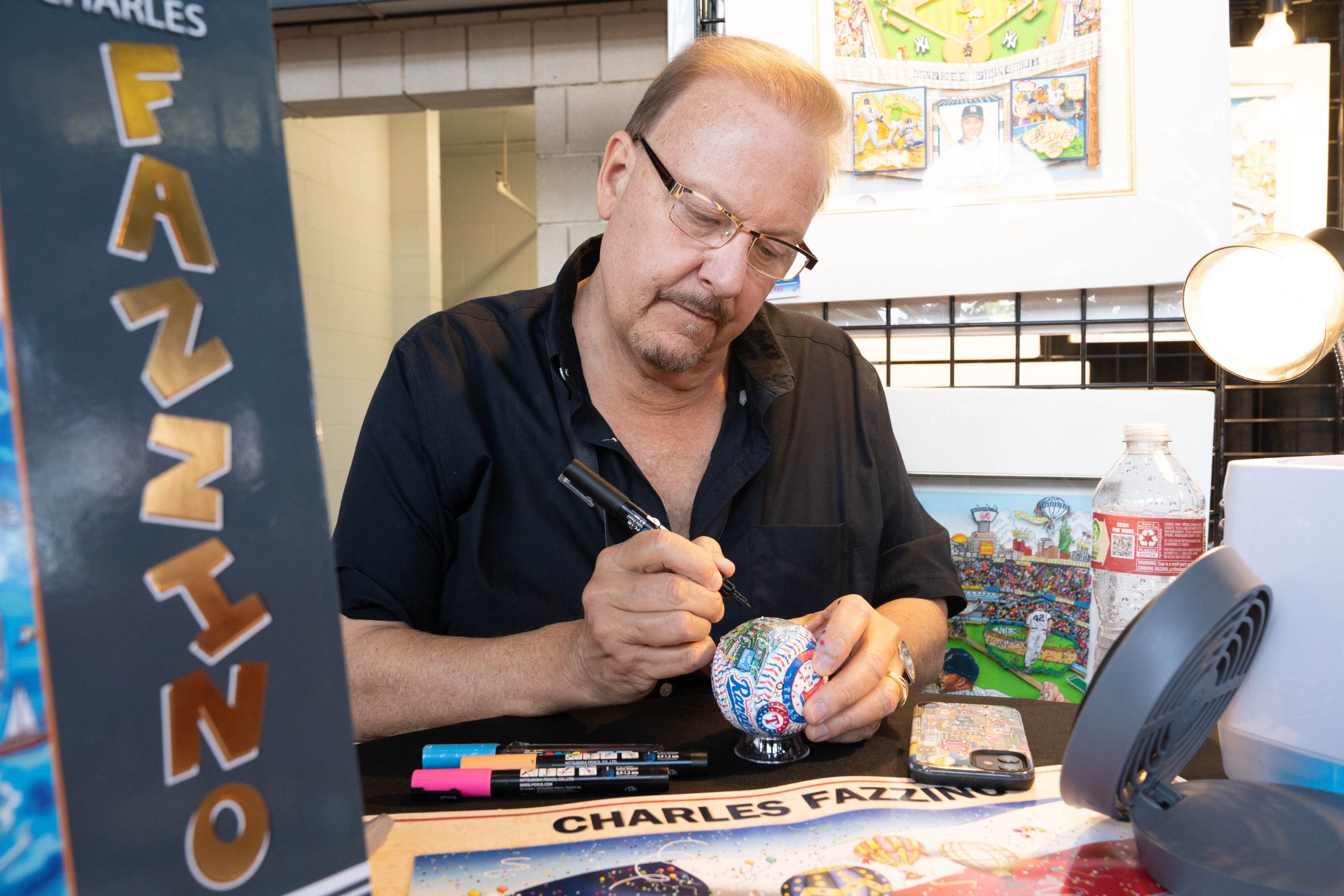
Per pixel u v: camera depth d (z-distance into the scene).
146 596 0.23
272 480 0.25
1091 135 1.36
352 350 5.06
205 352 0.24
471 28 3.08
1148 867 0.46
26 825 0.21
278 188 0.26
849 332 1.52
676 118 0.90
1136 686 0.45
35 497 0.22
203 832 0.23
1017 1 1.37
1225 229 1.33
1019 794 0.58
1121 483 1.10
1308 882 0.41
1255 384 1.61
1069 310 1.44
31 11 0.23
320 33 3.12
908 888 0.45
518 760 0.61
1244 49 1.54
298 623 0.25
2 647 0.22
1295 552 0.51
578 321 1.16
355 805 0.26
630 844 0.50
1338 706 0.50
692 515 1.10
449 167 7.97
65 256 0.23
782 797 0.57
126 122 0.24
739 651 0.67
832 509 1.20
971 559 1.37
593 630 0.76
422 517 1.07
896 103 1.42
